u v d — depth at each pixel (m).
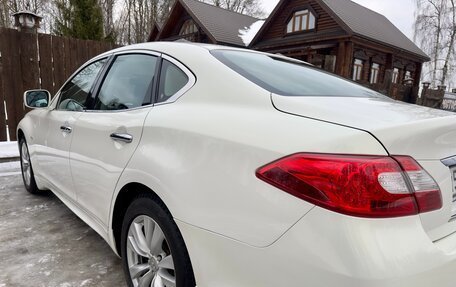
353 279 1.02
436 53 25.09
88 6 12.68
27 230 2.91
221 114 1.53
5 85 5.45
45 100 3.32
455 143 1.37
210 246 1.39
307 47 16.78
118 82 2.31
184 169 1.51
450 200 1.30
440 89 8.82
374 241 1.06
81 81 2.78
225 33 19.02
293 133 1.26
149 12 33.38
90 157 2.21
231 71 1.71
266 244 1.20
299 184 1.15
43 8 27.67
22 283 2.16
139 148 1.79
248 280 1.27
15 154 5.00
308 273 1.10
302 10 17.34
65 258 2.48
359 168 1.11
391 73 7.57
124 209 2.05
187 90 1.78
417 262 1.08
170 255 1.65
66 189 2.68
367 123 1.25
